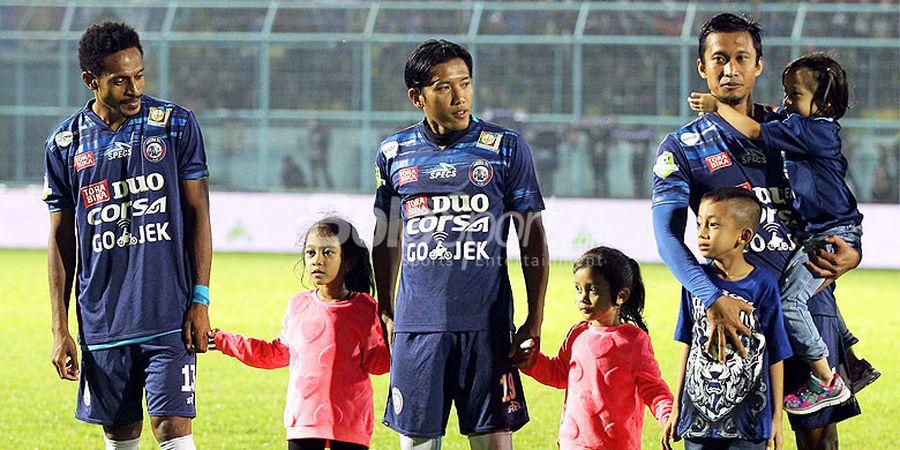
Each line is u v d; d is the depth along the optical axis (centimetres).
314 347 1354
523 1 6022
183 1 5584
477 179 1261
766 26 5172
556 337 2966
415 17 5522
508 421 1261
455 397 1266
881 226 4800
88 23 5562
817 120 1240
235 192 5375
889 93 5034
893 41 5000
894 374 2506
